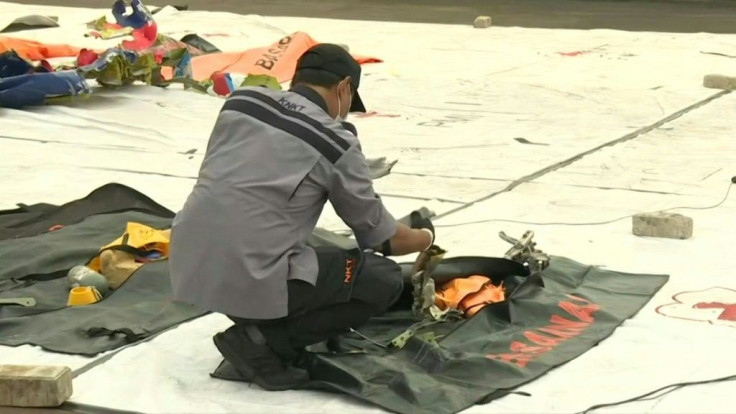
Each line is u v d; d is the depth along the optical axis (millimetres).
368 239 4809
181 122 10617
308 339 4777
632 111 11422
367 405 4531
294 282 4641
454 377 4734
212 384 4785
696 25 19969
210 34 17906
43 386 4566
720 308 5609
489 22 19141
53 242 6609
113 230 6863
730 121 10930
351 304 4789
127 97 11422
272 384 4707
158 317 5512
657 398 4570
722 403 4520
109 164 9094
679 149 9641
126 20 12359
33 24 18391
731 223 7262
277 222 4605
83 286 5812
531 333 5191
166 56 12031
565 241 6867
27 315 5539
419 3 24000
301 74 4773
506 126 10688
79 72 11430
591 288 5867
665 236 6910
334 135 4652
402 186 8398
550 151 9578
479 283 5566
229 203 4582
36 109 10828
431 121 10961
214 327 5434
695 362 4926
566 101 12008
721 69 14328
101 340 5238
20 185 8430
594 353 5023
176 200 7973
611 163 9117
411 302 5496
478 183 8477
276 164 4605
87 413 4531
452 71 14141
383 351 5023
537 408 4480
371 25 19422
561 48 16391
